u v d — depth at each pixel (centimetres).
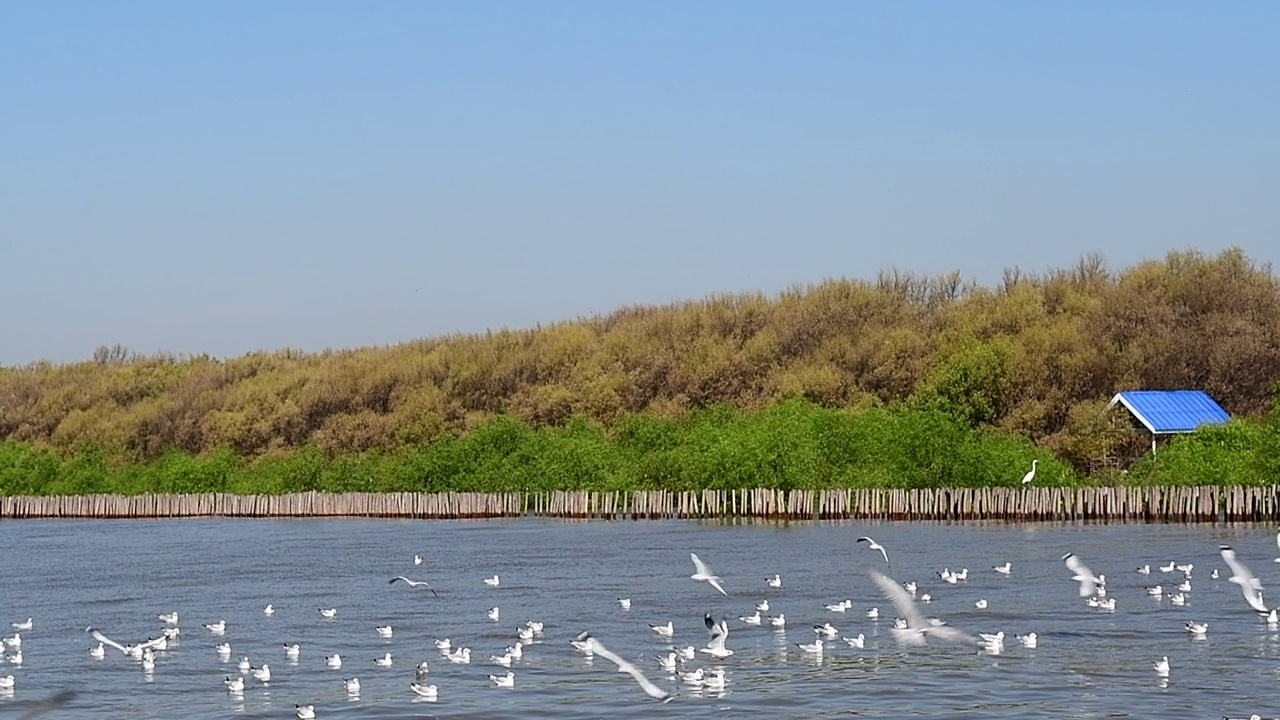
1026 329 15962
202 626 6228
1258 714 4112
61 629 6256
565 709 4331
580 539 10569
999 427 14238
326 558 9569
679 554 9044
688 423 15425
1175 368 14838
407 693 4597
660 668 4916
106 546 11175
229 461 17712
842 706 4300
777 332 18162
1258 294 15762
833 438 12631
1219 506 10219
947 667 4828
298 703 4503
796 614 6131
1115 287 16375
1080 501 10694
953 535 9862
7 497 16575
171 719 4328
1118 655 4966
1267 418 13462
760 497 11956
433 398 18650
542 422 17738
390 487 15138
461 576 8056
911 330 17075
